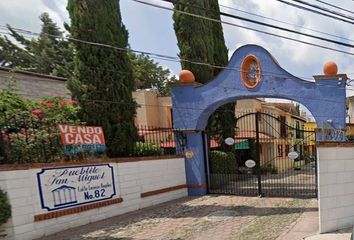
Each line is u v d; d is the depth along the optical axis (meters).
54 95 14.00
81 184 8.91
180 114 13.38
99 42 10.88
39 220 7.70
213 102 12.90
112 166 9.97
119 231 8.13
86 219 8.91
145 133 13.45
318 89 11.30
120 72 11.32
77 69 10.88
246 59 12.38
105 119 10.88
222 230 7.91
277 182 15.86
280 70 11.90
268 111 26.44
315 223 8.04
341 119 11.00
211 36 17.14
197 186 13.13
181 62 16.30
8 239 7.05
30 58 26.92
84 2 10.83
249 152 20.47
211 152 15.31
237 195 12.61
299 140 24.30
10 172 7.27
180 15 16.22
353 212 7.48
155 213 10.09
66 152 9.05
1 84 12.01
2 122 8.00
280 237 7.09
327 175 7.21
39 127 8.75
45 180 8.00
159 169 11.87
